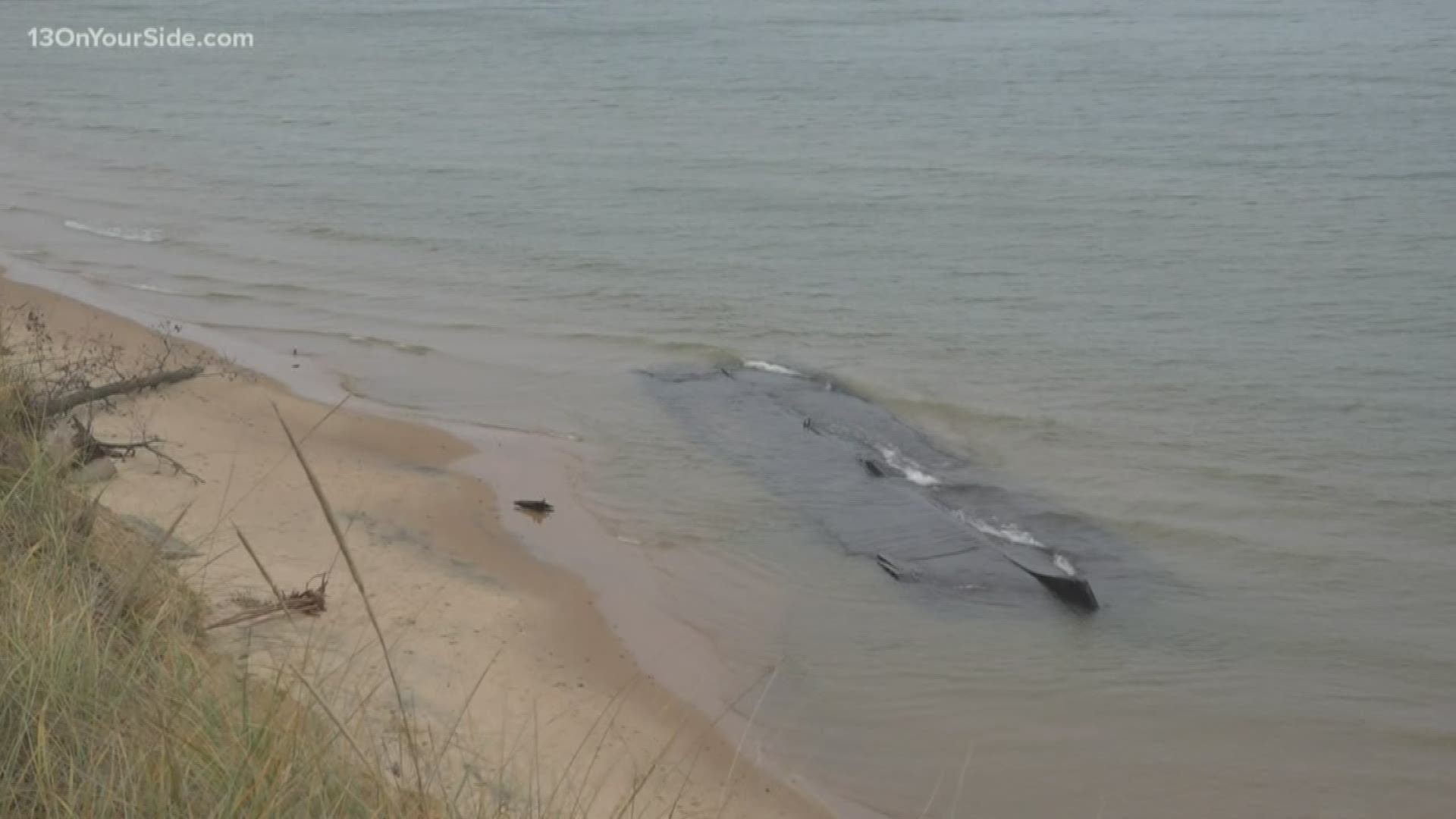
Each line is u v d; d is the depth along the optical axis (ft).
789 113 115.44
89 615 15.38
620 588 33.12
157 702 14.12
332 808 12.82
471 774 19.69
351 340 54.08
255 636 23.61
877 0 228.22
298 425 42.22
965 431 45.44
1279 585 34.78
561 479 40.06
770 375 50.67
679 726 26.96
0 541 19.24
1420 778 26.71
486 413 46.06
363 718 16.26
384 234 73.26
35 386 35.40
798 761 26.55
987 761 26.86
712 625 31.68
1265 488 40.57
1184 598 33.96
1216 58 146.30
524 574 33.42
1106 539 37.37
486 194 83.76
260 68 153.38
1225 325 56.95
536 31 191.21
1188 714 28.76
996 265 66.95
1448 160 89.76
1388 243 69.56
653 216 77.51
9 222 73.97
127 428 37.55
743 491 39.70
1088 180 86.28
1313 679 30.32
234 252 68.80
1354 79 126.00
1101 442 44.42
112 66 155.84
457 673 26.71
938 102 119.55
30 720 13.02
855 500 39.06
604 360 52.34
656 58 158.61
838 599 33.22
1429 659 31.09
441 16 217.56
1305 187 83.46
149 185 86.43
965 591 33.78
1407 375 50.52
